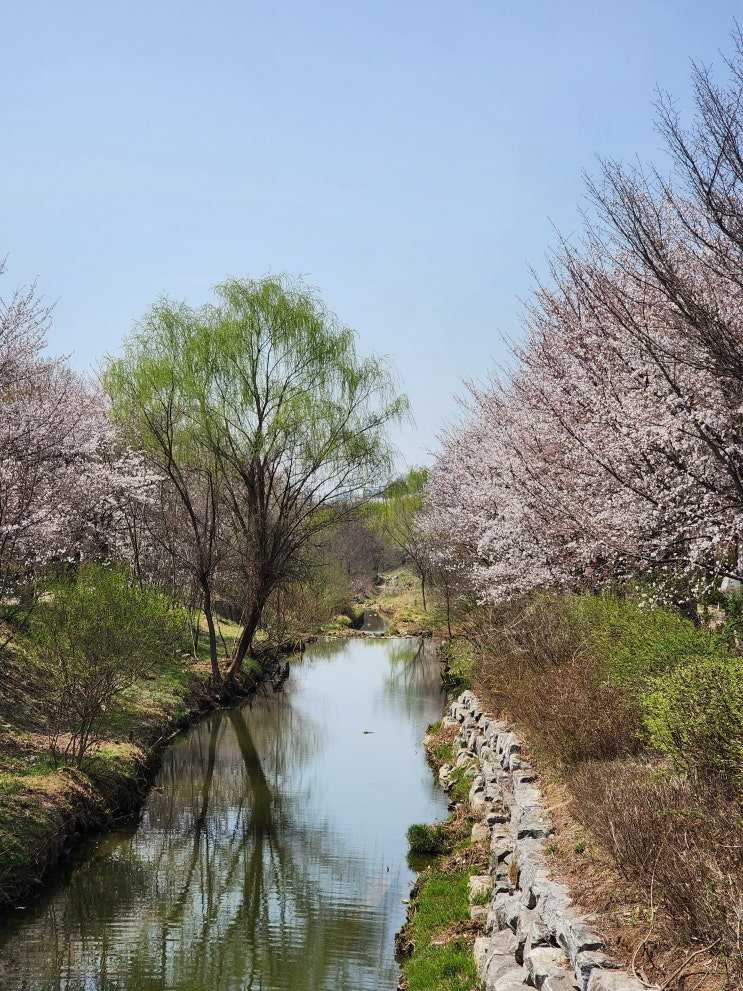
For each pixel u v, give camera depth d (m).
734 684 6.21
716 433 9.32
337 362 23.22
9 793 11.21
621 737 8.23
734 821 5.22
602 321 10.97
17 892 9.89
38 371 17.48
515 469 13.90
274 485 24.95
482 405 20.67
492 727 13.79
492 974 6.12
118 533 23.94
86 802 12.18
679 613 10.15
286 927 9.59
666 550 10.05
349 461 24.05
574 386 12.42
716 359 7.29
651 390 9.76
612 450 10.51
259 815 13.59
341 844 12.12
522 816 8.48
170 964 8.67
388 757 17.22
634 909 5.25
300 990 8.16
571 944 5.16
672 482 9.88
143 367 21.92
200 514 26.05
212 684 22.98
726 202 6.95
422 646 37.53
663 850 5.25
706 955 4.48
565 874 6.32
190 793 14.73
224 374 22.11
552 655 11.91
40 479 15.52
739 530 8.80
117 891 10.60
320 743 18.50
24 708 14.45
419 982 7.42
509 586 14.48
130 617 13.26
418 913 9.29
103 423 21.77
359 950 9.02
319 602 39.19
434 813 13.35
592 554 11.41
